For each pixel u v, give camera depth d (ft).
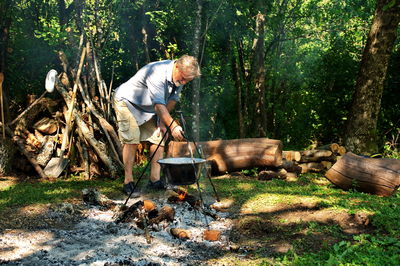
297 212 13.97
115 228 12.42
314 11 39.19
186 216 13.70
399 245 10.50
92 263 9.89
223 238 11.94
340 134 42.29
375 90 27.45
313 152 23.07
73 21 28.63
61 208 13.96
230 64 38.50
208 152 21.70
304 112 45.93
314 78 43.78
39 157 20.90
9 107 22.94
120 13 29.86
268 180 20.58
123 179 20.16
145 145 25.34
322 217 13.26
